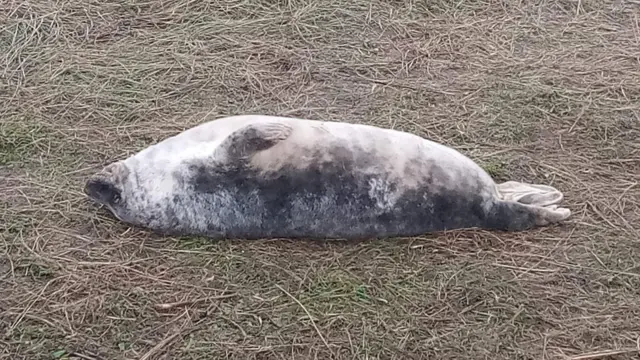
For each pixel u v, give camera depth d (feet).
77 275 11.40
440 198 11.69
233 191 11.62
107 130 13.33
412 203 11.65
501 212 11.82
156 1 15.69
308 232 11.68
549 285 11.39
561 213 11.96
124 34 15.06
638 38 15.17
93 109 13.66
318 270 11.46
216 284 11.34
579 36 15.23
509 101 13.88
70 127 13.34
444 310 11.14
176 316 11.07
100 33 15.05
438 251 11.64
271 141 11.55
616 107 13.82
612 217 12.12
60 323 11.00
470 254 11.62
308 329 10.97
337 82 14.26
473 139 13.25
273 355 10.75
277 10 15.55
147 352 10.77
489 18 15.58
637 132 13.39
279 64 14.56
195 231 11.75
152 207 11.75
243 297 11.23
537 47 14.99
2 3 15.40
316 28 15.21
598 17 15.64
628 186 12.55
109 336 10.91
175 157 11.80
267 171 11.57
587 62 14.69
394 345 10.84
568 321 11.07
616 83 14.24
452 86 14.20
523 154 13.01
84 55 14.60
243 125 11.91
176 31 15.14
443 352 10.80
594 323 11.05
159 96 13.93
